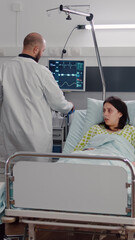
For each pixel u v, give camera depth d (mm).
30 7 3684
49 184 1692
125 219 1614
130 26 3518
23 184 1715
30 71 2543
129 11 3549
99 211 1663
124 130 2537
